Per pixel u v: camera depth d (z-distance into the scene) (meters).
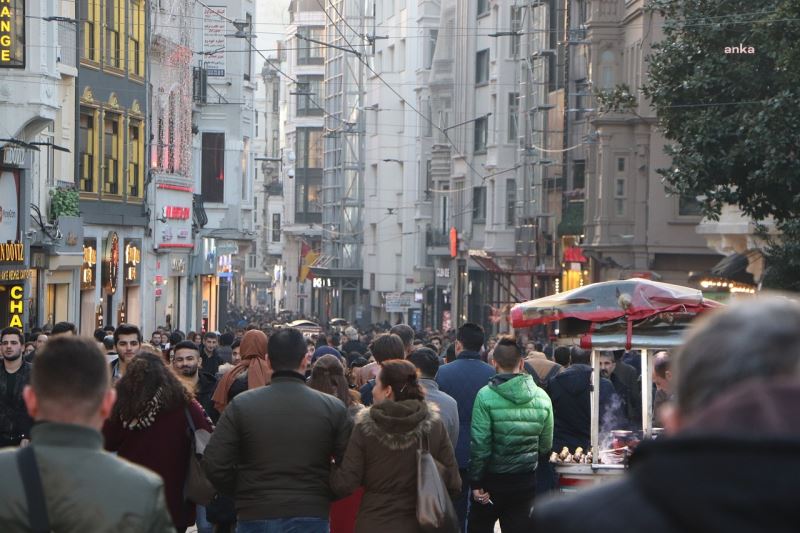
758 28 56.72
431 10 188.88
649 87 62.41
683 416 5.56
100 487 10.25
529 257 132.00
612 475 29.83
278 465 20.53
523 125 137.50
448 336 104.44
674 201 100.62
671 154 62.06
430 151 186.75
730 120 58.94
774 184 59.16
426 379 26.70
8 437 30.59
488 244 149.38
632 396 40.88
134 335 32.56
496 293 151.38
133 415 21.62
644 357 32.09
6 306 79.75
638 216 101.25
